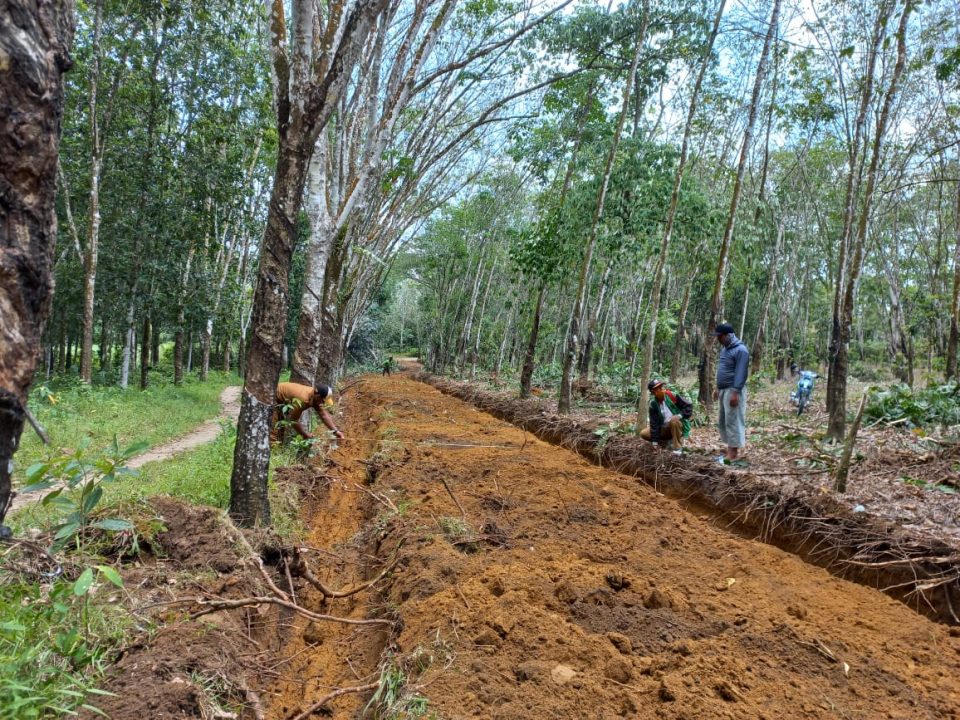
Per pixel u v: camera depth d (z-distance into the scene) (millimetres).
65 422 9781
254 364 4941
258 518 4980
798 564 5078
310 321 7984
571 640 3447
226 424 8391
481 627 3576
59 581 3119
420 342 45594
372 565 5211
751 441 9047
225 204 18234
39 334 2600
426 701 2883
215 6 15656
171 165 16375
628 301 21266
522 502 6465
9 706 2135
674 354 14781
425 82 7648
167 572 3957
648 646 3525
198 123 16328
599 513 6148
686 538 5613
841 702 3084
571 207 13430
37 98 2396
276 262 4891
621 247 13055
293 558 4727
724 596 4305
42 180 2479
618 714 2875
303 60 4629
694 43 12125
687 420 8242
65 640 2652
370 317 38844
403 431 10773
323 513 6645
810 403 13766
